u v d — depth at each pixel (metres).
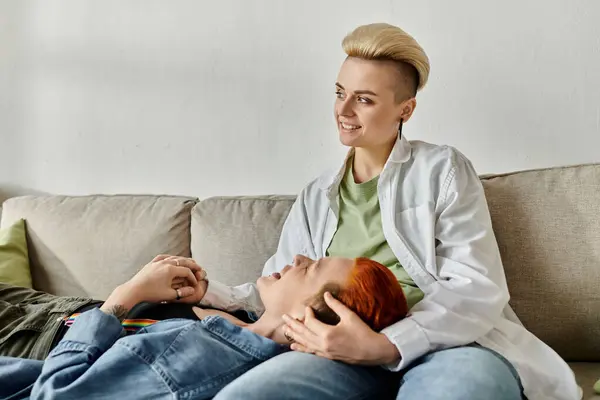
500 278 1.60
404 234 1.69
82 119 2.57
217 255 2.06
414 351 1.37
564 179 1.84
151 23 2.50
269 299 1.48
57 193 2.61
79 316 1.45
